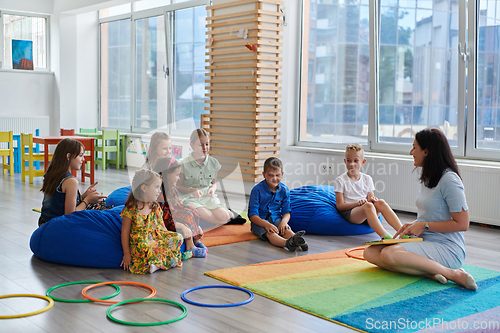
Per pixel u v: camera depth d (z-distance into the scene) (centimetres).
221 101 595
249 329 199
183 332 195
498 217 422
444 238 266
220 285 253
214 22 595
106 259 282
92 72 922
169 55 765
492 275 278
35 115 879
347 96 580
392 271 279
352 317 211
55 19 884
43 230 296
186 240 309
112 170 801
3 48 849
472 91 462
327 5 586
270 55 563
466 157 476
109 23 893
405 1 511
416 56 509
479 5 450
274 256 318
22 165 649
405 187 486
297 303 227
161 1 773
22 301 227
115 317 209
